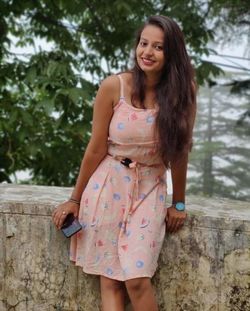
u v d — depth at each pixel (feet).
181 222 6.05
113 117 5.53
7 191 6.88
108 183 5.65
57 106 12.02
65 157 13.83
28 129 13.00
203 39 13.70
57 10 14.12
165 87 5.40
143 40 5.40
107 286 5.74
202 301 6.23
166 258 6.18
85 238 5.77
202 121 15.37
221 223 6.09
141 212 5.65
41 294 6.27
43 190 7.06
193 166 15.66
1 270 6.23
